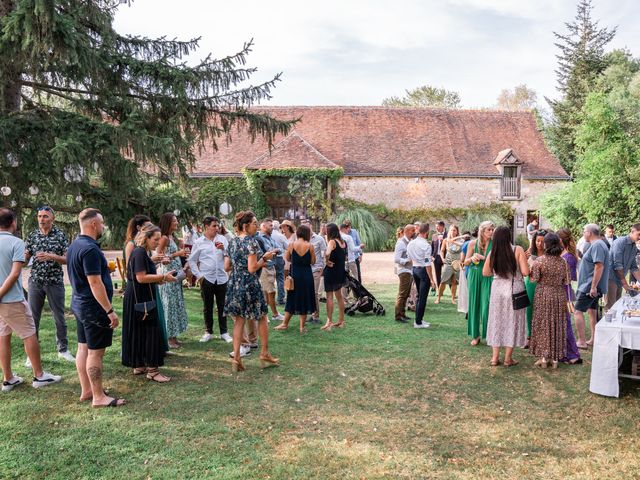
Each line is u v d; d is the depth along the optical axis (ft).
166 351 20.63
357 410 15.35
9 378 16.72
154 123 31.73
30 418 14.47
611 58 130.72
